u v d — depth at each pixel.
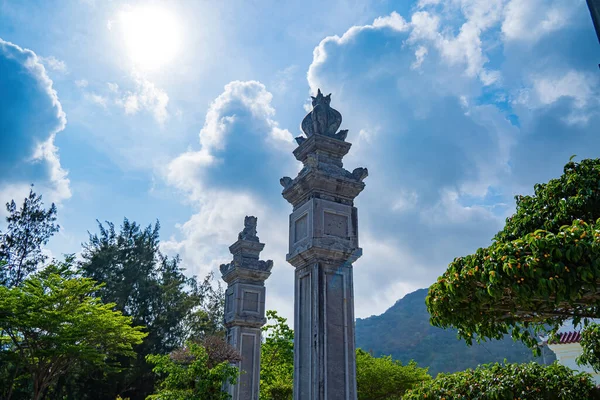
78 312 25.75
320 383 9.18
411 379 29.97
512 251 5.39
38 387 25.59
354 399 9.41
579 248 4.91
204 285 50.50
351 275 10.27
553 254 5.10
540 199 7.78
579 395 6.46
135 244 44.69
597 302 5.84
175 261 48.09
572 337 18.12
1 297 23.91
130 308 41.16
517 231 7.71
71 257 27.78
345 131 11.27
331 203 10.52
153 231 47.25
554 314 6.30
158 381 33.12
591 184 7.05
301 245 10.43
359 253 10.34
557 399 6.55
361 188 10.91
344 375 9.48
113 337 26.52
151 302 42.19
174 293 44.09
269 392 25.92
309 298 10.02
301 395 9.61
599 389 6.41
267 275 19.09
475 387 6.98
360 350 33.72
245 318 18.25
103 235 44.75
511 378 6.91
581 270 4.91
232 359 16.75
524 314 6.54
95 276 41.12
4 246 39.53
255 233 19.73
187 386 15.07
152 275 45.12
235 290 18.64
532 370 7.03
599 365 7.55
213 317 48.16
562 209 7.14
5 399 34.22
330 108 11.46
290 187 11.13
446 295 6.22
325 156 10.98
